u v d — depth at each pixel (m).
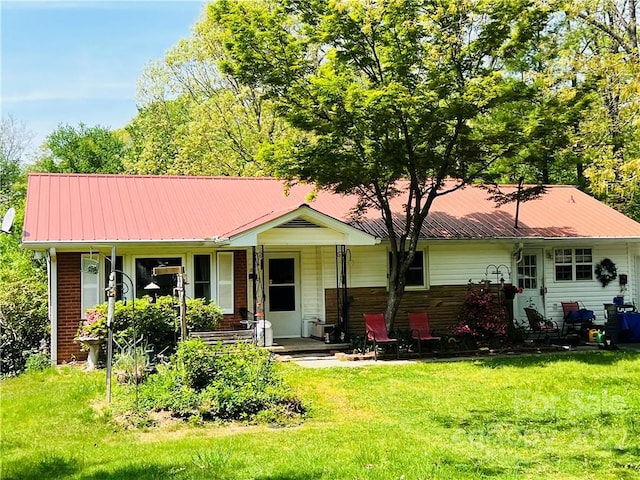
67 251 16.17
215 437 8.80
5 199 34.66
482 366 14.73
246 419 9.77
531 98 15.73
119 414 9.91
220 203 19.38
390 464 7.33
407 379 13.13
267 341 16.67
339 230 16.84
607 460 7.63
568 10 18.30
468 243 19.34
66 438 8.88
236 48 15.82
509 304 19.25
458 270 19.77
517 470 7.20
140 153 40.62
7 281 18.42
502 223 20.41
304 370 14.22
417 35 15.18
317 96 15.27
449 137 16.28
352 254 18.86
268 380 10.98
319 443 8.33
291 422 9.73
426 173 17.56
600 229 20.66
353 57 15.82
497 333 17.67
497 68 16.83
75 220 16.89
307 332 18.67
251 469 7.19
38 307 17.22
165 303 14.90
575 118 16.03
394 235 17.45
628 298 21.31
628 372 13.76
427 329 17.14
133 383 11.34
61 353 15.97
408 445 8.20
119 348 13.98
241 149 32.03
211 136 31.83
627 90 15.67
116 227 16.84
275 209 19.30
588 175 16.22
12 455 8.08
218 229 17.58
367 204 18.48
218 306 17.23
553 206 22.36
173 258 17.25
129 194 18.95
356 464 7.36
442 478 6.84
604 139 23.11
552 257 20.81
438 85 14.93
